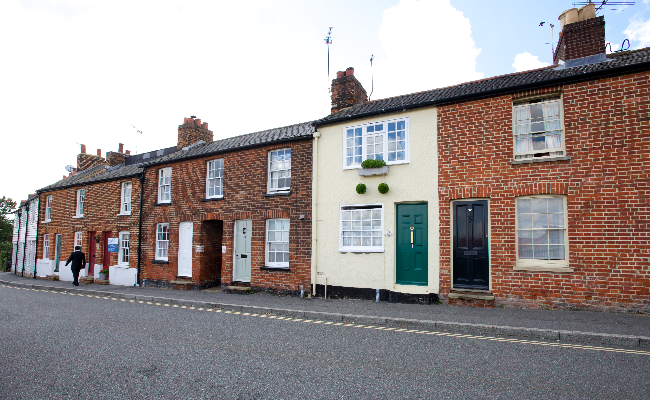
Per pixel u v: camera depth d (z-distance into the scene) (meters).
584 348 6.27
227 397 4.41
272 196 13.53
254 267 13.59
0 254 39.84
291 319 9.02
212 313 9.92
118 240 18.83
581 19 10.29
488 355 5.91
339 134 12.45
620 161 8.58
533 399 4.29
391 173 11.31
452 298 9.99
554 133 9.49
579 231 8.84
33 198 25.91
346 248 11.84
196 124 18.88
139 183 18.09
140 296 12.83
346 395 4.43
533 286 9.20
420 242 10.86
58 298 13.30
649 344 6.29
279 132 14.93
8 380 5.02
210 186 15.62
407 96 12.61
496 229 9.73
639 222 8.31
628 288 8.32
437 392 4.49
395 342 6.77
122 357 5.97
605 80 8.86
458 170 10.36
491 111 10.08
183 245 16.06
